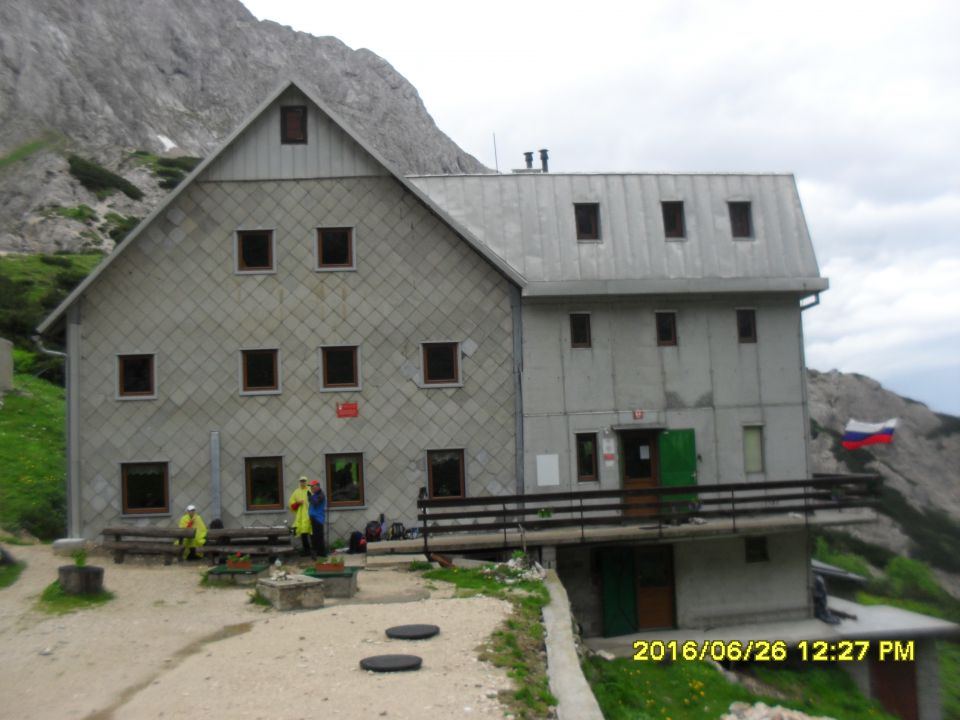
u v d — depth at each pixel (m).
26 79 138.38
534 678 12.59
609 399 26.86
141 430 25.33
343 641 14.55
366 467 25.72
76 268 74.00
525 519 26.03
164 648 14.78
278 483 25.66
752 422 27.69
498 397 26.34
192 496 25.27
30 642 15.27
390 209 26.31
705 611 26.92
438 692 11.62
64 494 31.12
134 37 174.38
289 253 25.98
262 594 18.50
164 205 25.72
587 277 27.16
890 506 59.00
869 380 72.25
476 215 27.83
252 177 26.05
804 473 27.95
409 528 25.59
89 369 25.34
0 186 107.12
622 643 24.31
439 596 19.02
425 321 26.22
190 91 179.00
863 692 25.97
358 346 25.98
